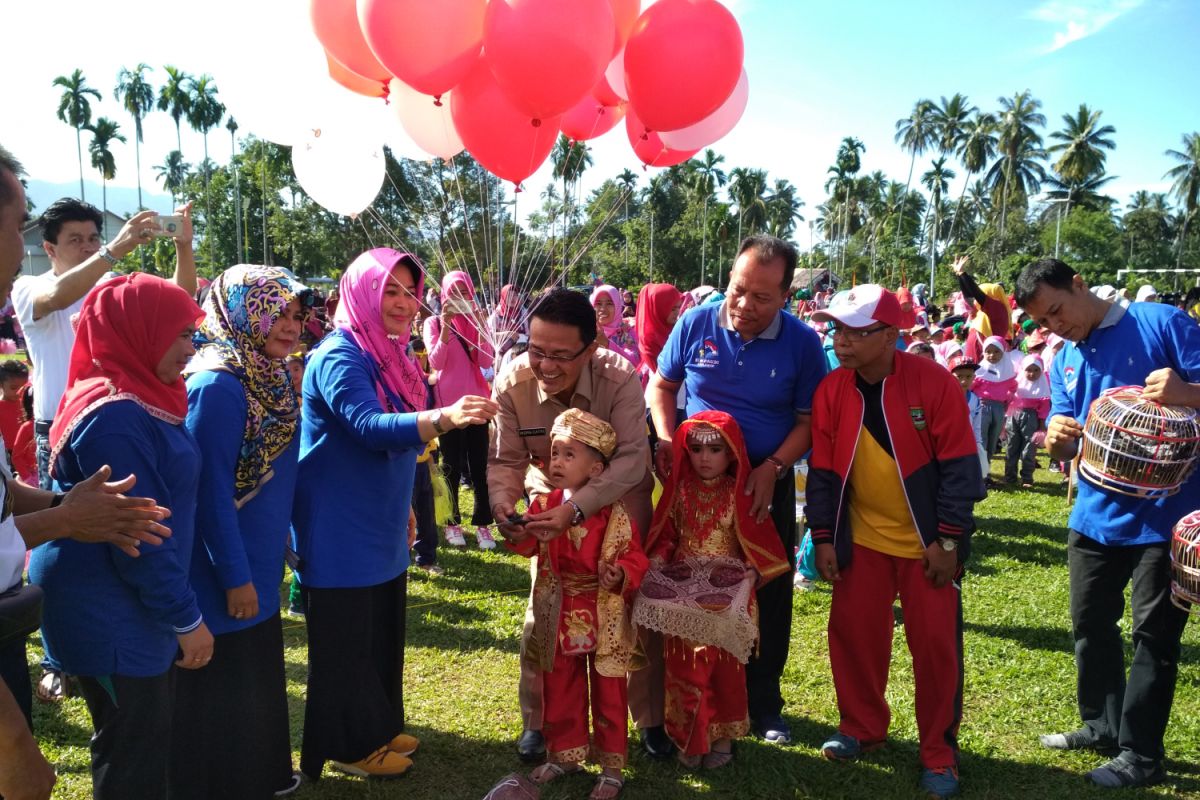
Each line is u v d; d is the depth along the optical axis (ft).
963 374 27.94
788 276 11.41
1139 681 11.08
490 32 10.26
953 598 11.15
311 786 11.02
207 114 179.32
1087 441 11.06
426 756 11.86
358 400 9.85
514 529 10.39
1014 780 11.43
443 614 17.37
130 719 7.88
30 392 19.48
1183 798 10.97
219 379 8.76
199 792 9.33
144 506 6.64
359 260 10.62
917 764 11.80
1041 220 274.36
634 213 231.71
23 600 5.77
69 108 204.33
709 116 13.03
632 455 10.87
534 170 12.70
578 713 10.88
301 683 14.34
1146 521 10.82
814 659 15.31
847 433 11.29
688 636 10.39
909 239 286.66
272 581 9.59
